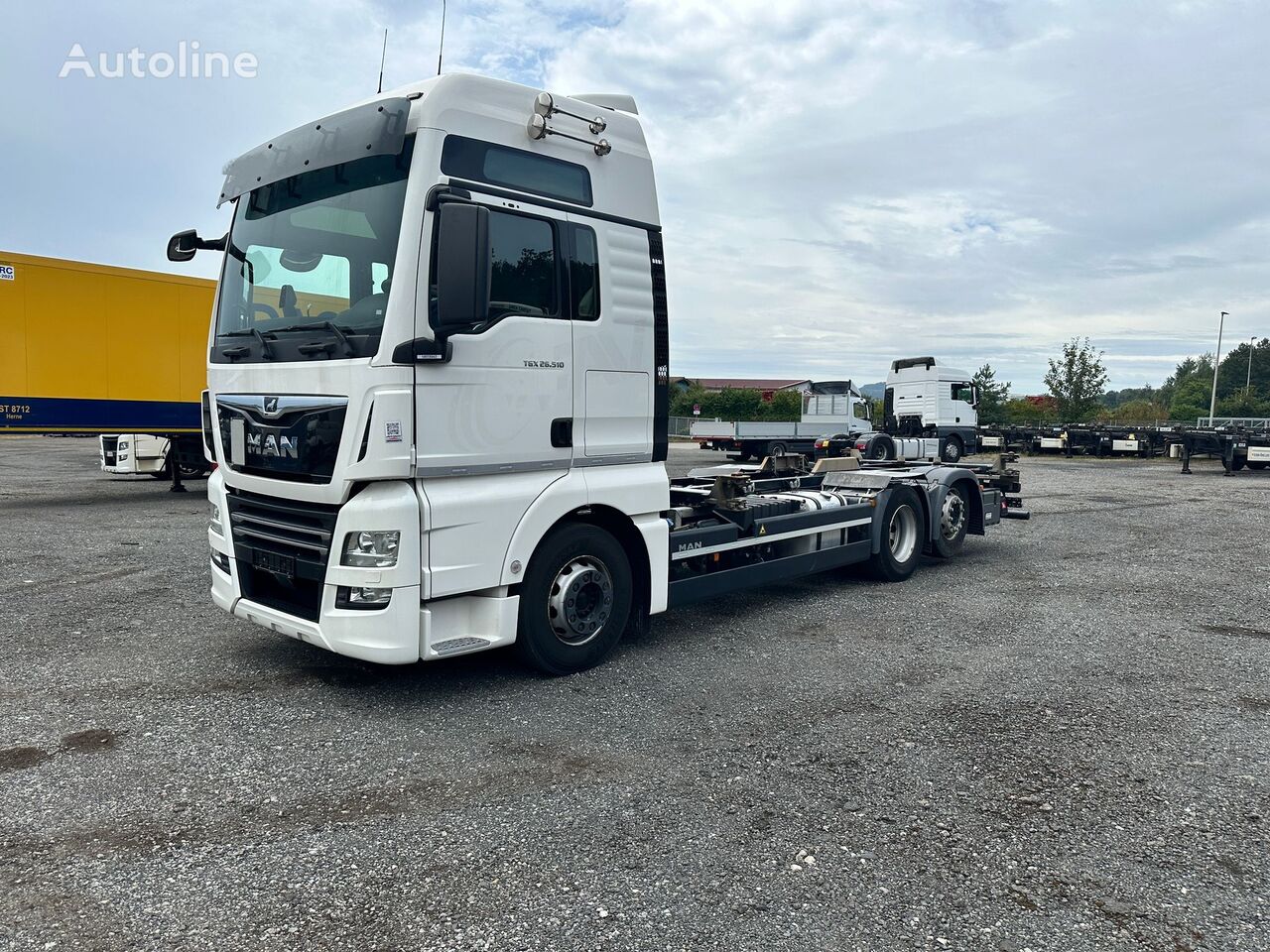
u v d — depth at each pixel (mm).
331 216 4395
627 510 5152
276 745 3992
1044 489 18000
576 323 4797
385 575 4082
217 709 4434
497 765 3816
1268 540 10758
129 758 3824
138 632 5848
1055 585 7934
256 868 2939
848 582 8016
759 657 5508
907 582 8047
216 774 3678
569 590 4910
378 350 3996
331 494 4133
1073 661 5496
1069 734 4273
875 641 5949
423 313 4098
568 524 4949
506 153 4484
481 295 3990
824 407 27625
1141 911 2770
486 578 4434
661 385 5348
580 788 3594
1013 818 3391
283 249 4617
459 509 4293
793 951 2531
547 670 4934
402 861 3000
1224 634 6223
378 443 4012
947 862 3053
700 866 2998
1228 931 2668
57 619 6168
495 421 4430
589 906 2738
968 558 9391
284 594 4672
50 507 12594
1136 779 3758
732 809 3426
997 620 6574
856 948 2551
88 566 8078
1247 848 3188
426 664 5203
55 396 12172
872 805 3479
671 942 2562
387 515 4062
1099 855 3121
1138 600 7309
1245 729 4375
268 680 4883
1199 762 3961
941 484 8555
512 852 3072
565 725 4293
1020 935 2629
